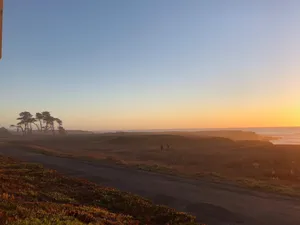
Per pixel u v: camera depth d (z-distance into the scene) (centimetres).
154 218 1237
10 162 3078
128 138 9562
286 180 2500
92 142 9769
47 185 1773
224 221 1225
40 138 13312
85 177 2403
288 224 1183
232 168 3275
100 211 1166
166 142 8544
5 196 1107
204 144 7900
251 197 1653
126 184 2089
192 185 2033
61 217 889
